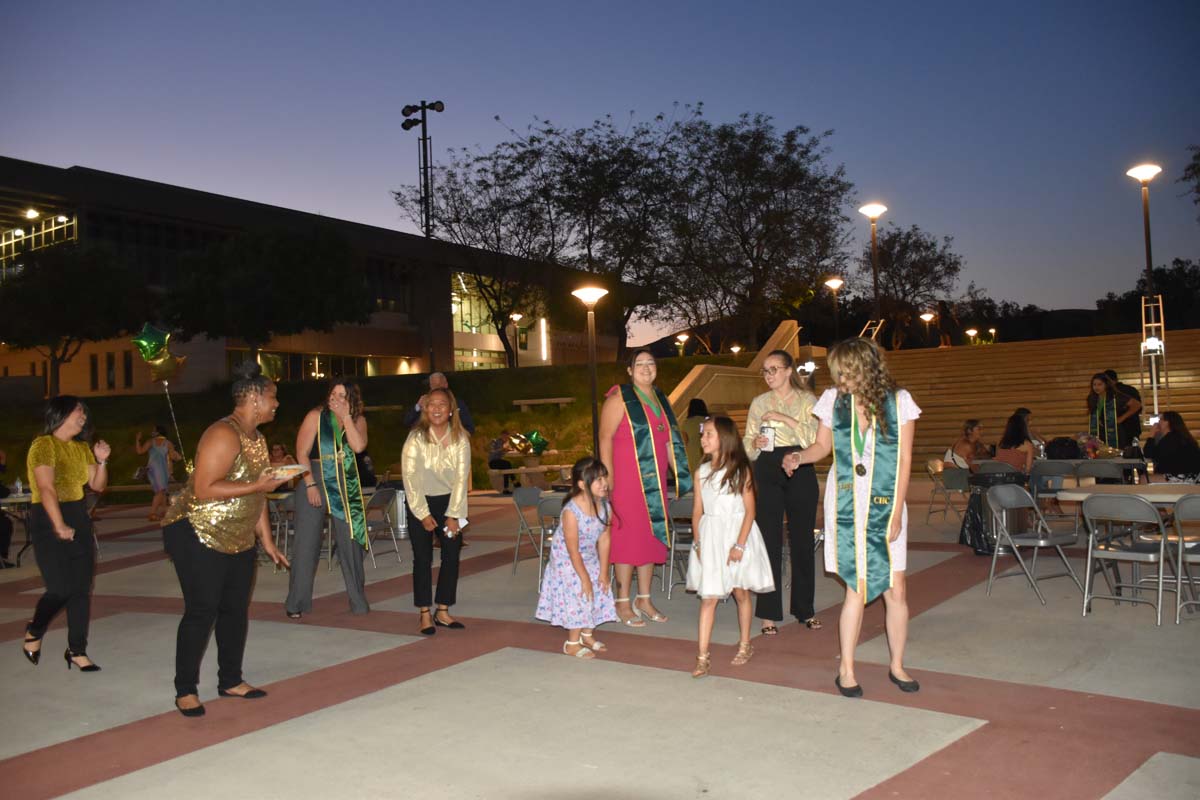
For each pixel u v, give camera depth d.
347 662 6.32
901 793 3.86
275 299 31.53
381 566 10.72
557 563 6.25
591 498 6.23
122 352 37.66
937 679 5.38
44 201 34.56
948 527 11.48
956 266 50.72
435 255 45.81
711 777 4.09
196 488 5.23
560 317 35.94
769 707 4.98
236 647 5.61
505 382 28.75
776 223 30.55
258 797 4.07
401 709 5.20
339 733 4.85
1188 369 21.95
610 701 5.19
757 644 6.34
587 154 32.09
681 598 8.09
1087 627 6.43
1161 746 4.24
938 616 6.92
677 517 7.79
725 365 26.56
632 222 31.42
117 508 23.42
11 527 12.60
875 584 5.01
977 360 25.19
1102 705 4.81
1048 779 3.93
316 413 8.02
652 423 7.26
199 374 36.94
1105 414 13.71
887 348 48.03
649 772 4.17
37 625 6.57
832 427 5.16
